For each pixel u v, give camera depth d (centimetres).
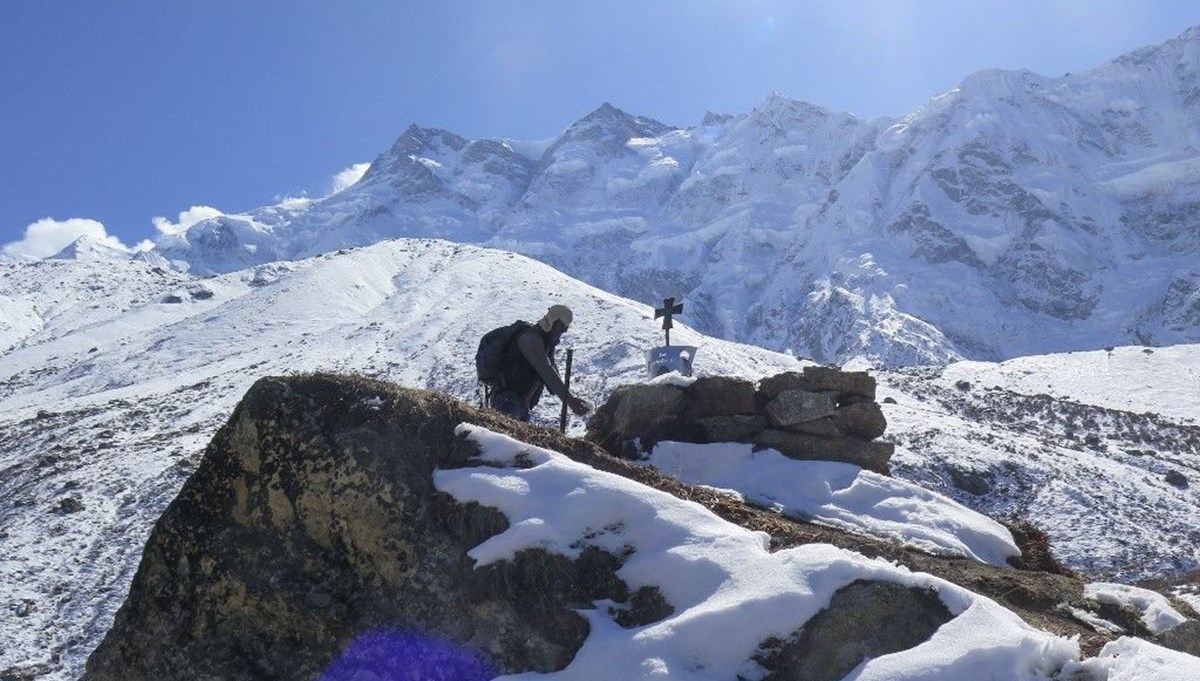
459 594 645
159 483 3697
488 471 693
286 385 717
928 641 574
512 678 607
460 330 7644
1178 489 4372
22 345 11700
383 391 720
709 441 1139
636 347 6431
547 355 977
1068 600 769
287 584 669
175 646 677
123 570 2994
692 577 620
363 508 674
